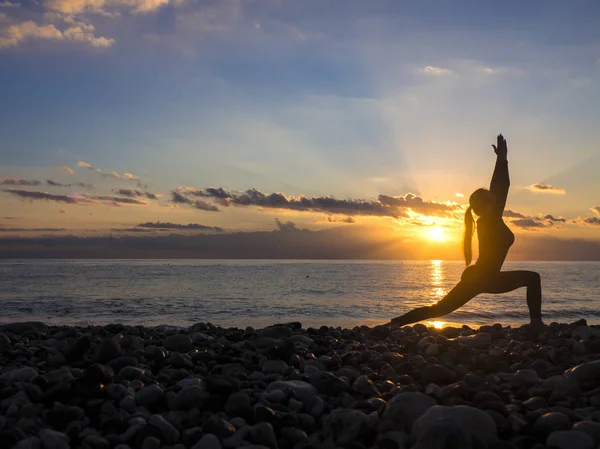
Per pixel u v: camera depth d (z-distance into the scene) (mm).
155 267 95188
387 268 103688
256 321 16797
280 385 4711
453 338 8562
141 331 9578
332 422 3775
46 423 4094
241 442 3658
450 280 49719
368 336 8773
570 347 7168
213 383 4621
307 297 27531
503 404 4105
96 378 4707
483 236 8375
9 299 25625
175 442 3762
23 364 6102
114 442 3750
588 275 66062
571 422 3889
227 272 68750
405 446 3475
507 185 8344
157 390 4574
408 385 4938
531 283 8398
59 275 56312
